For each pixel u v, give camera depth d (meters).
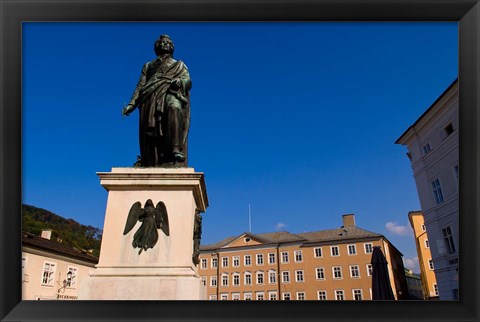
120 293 3.16
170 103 4.24
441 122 22.34
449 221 21.77
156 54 4.77
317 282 51.44
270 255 54.97
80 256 17.84
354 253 50.78
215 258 57.66
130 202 3.56
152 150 4.24
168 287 3.17
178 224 3.48
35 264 16.27
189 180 3.60
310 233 57.25
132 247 3.38
